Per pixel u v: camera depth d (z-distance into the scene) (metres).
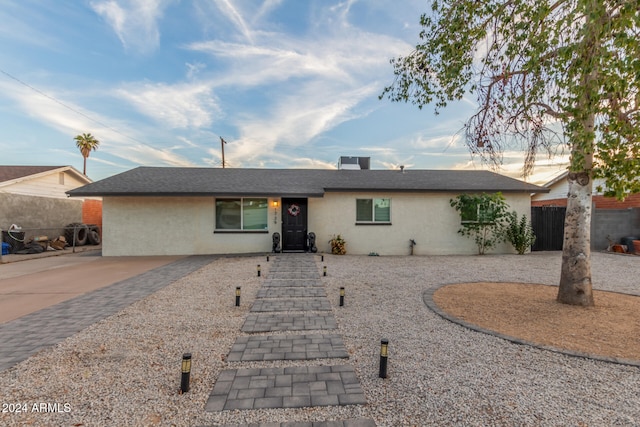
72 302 5.40
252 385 2.78
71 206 16.28
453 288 6.48
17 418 2.28
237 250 12.05
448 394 2.63
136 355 3.36
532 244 12.81
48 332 3.98
